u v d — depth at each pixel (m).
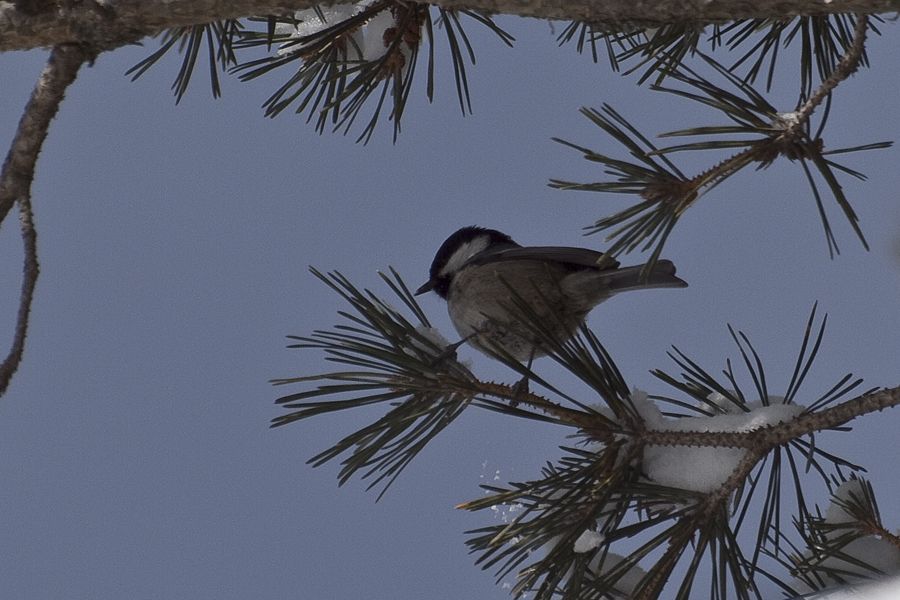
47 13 5.05
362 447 5.04
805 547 5.33
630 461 4.92
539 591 4.68
